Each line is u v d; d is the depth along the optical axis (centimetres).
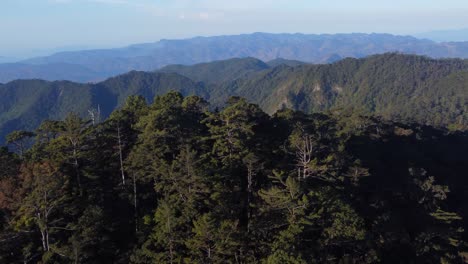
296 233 3278
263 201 3650
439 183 6303
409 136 8056
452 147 8719
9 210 3381
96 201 3981
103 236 3647
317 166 3900
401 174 5741
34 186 3306
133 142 4641
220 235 3053
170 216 3278
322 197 3712
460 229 4616
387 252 4131
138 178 4200
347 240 3559
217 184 3609
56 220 3438
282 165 4175
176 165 3472
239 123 4050
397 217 4647
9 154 4375
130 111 5216
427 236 4359
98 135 4397
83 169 4012
